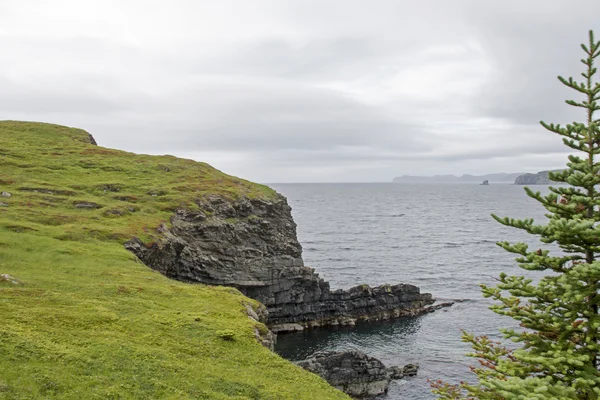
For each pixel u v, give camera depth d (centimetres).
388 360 6862
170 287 4259
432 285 11738
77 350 2566
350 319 8794
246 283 8238
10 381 2103
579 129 1666
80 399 2130
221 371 2819
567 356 1530
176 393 2397
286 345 7644
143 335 3006
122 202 7719
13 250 4475
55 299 3281
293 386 2894
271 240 9494
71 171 9231
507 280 1759
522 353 1606
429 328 8356
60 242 5091
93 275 4184
